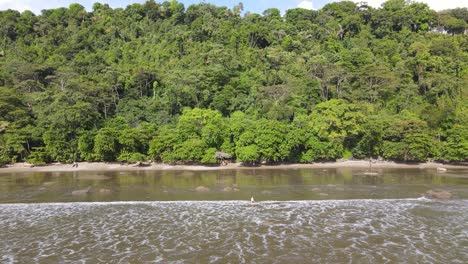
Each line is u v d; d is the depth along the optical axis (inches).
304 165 2965.1
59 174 2554.1
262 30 4800.7
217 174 2539.4
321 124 3075.8
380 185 2036.2
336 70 3838.6
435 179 2240.4
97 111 3380.9
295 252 1018.1
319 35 5088.6
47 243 1120.2
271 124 2908.5
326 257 980.6
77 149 2992.1
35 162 2849.4
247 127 3029.0
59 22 5285.4
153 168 2832.2
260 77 3946.9
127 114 3558.1
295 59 4325.8
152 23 5334.6
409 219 1352.1
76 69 4111.7
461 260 964.6
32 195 1824.6
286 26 5128.0
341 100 3299.7
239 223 1315.2
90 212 1493.6
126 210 1523.1
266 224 1295.5
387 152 3031.5
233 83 3828.7
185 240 1133.1
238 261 954.1
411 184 2060.8
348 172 2603.3
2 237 1180.5
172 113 3710.6
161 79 4035.4
